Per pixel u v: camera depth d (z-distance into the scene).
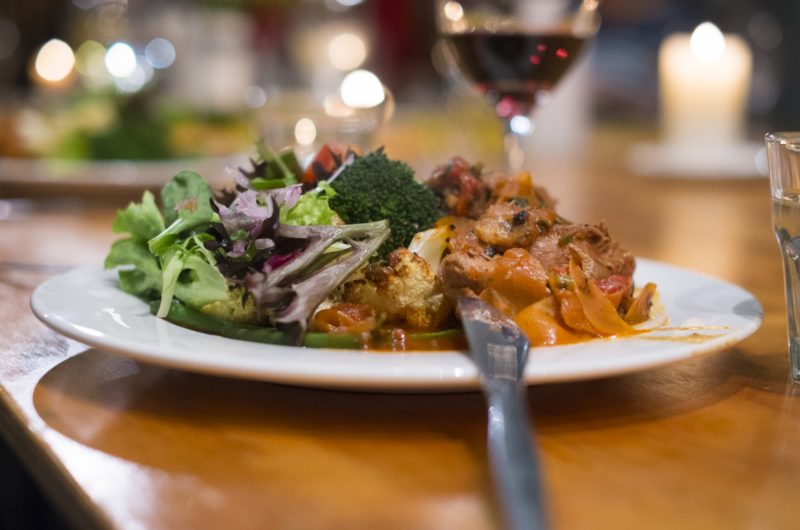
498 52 0.69
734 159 1.17
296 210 0.53
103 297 0.52
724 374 0.49
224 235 0.50
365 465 0.41
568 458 0.42
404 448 0.42
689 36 1.23
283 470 0.41
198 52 1.60
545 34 0.69
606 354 0.44
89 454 0.42
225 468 0.41
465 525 0.38
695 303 0.53
